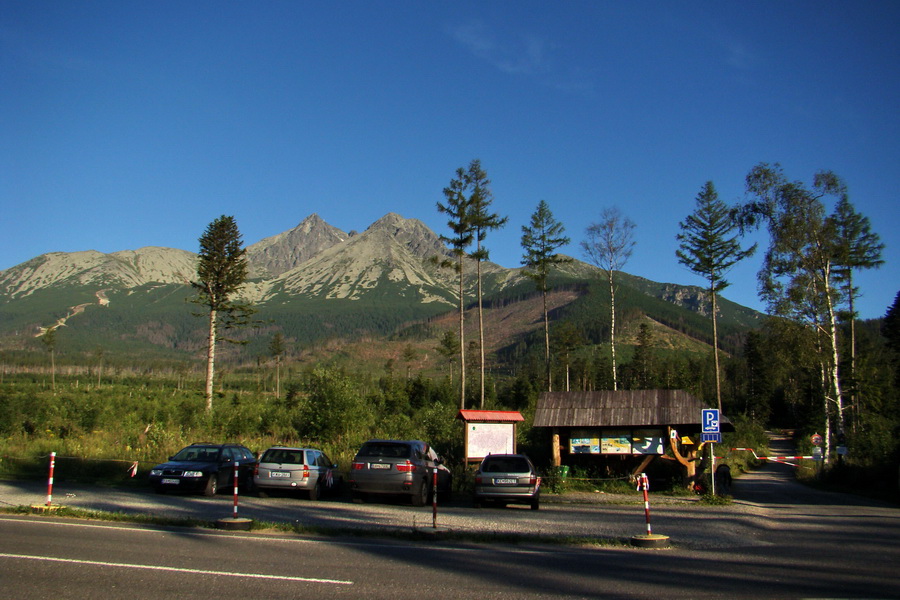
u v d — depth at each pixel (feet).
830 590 27.27
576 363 327.47
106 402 154.30
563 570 30.35
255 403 191.83
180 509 50.24
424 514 53.16
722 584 28.07
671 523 50.80
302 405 109.19
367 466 58.54
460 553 34.22
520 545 37.93
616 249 157.17
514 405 237.45
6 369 543.39
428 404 221.25
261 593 24.30
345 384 109.70
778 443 244.01
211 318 147.54
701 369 360.28
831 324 116.06
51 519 41.63
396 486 57.82
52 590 23.94
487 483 59.16
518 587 26.58
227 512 49.06
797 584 28.35
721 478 77.46
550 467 83.10
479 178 139.33
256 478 60.54
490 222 138.41
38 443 92.53
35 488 62.18
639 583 27.89
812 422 194.39
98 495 57.82
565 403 83.71
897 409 179.32
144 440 90.74
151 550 31.76
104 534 35.99
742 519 54.70
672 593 26.17
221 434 113.19
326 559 31.19
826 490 89.25
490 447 81.30
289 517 47.57
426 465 61.36
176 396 209.97
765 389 301.84
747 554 36.65
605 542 39.17
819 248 116.06
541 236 159.43
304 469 60.44
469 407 225.76
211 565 28.78
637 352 287.48
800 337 120.57
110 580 25.58
